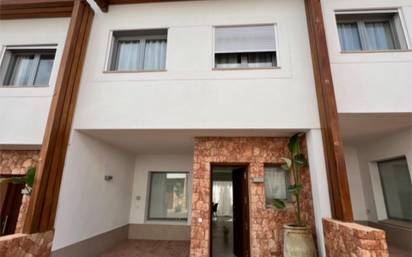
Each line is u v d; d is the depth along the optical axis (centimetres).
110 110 455
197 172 480
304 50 464
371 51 434
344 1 468
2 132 452
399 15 459
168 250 560
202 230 451
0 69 505
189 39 489
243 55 493
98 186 529
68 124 433
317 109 431
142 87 464
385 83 418
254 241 443
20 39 514
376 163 595
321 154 413
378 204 570
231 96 448
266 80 452
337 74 430
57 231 397
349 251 308
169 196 727
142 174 726
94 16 520
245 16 493
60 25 520
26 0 490
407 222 501
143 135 494
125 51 528
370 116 421
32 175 413
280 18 486
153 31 515
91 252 493
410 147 468
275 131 449
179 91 458
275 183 484
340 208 354
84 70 480
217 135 484
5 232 479
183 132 466
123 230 653
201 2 509
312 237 393
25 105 464
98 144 532
